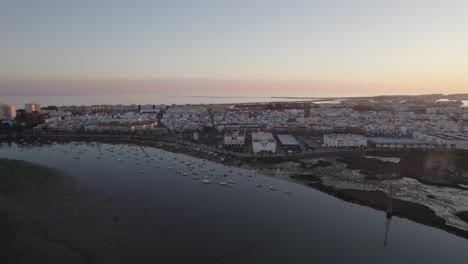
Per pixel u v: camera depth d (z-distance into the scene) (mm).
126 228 117500
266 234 115750
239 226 121812
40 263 93250
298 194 161500
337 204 148000
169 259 97250
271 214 134625
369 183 178000
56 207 135375
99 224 120125
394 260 100062
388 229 121875
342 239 113250
